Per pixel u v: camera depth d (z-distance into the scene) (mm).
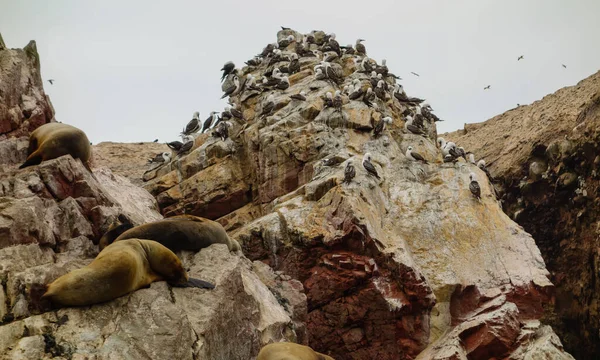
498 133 39438
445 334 19500
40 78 19562
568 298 30797
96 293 11508
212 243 14883
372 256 19844
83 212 15070
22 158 16219
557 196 32062
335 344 19750
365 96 25062
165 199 24828
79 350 10805
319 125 24047
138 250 12320
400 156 23875
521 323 19500
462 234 21438
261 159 24000
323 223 20344
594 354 29516
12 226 13102
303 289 19266
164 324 11602
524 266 20625
